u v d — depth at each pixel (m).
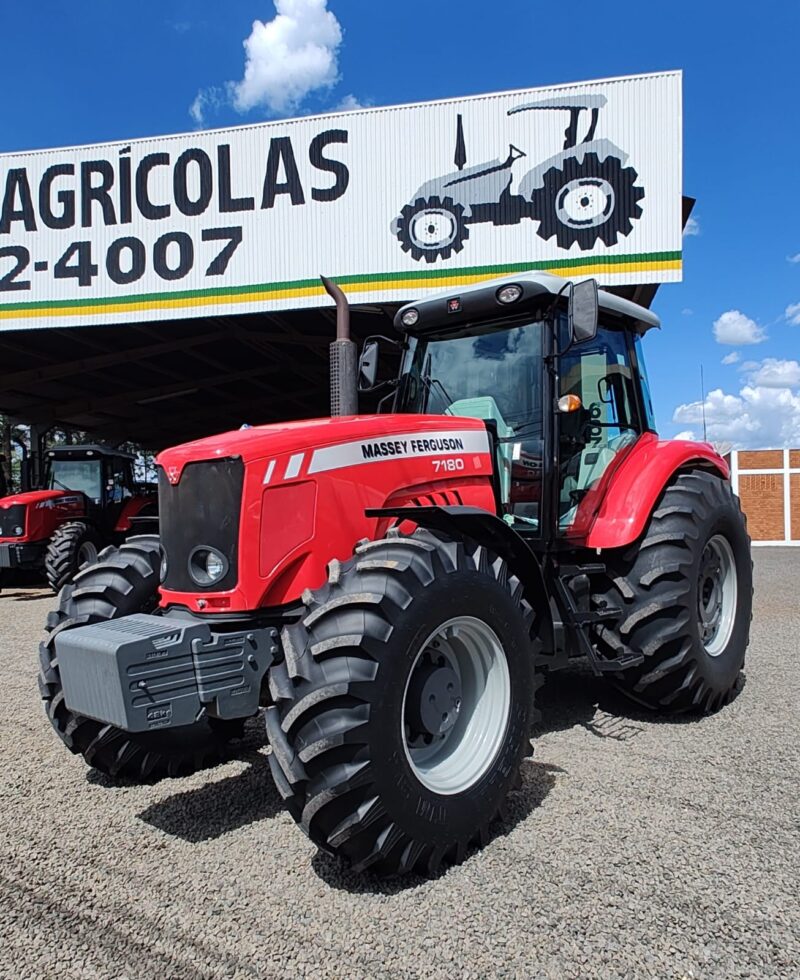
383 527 3.01
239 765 3.46
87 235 10.10
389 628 2.30
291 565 2.76
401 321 4.00
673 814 2.78
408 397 4.10
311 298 9.61
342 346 4.63
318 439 2.88
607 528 3.74
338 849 2.23
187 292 9.90
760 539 18.17
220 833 2.74
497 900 2.22
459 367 3.96
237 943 2.04
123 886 2.36
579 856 2.47
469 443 3.48
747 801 2.88
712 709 4.07
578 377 3.88
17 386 15.10
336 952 1.99
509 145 9.07
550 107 8.95
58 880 2.40
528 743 2.81
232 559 2.65
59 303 10.17
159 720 2.33
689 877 2.32
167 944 2.04
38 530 10.41
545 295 3.57
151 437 24.30
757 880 2.30
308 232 9.59
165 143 9.88
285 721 2.25
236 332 13.50
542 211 9.01
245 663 2.54
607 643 3.74
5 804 3.03
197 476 2.74
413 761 2.54
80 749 3.07
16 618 8.21
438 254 9.29
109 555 3.33
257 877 2.40
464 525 2.90
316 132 9.52
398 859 2.27
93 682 2.37
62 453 11.90
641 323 4.47
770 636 6.26
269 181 9.66
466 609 2.56
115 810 2.96
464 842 2.45
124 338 13.63
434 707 2.57
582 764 3.30
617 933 2.04
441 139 9.23
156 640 2.35
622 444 4.12
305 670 2.30
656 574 3.65
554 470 3.55
